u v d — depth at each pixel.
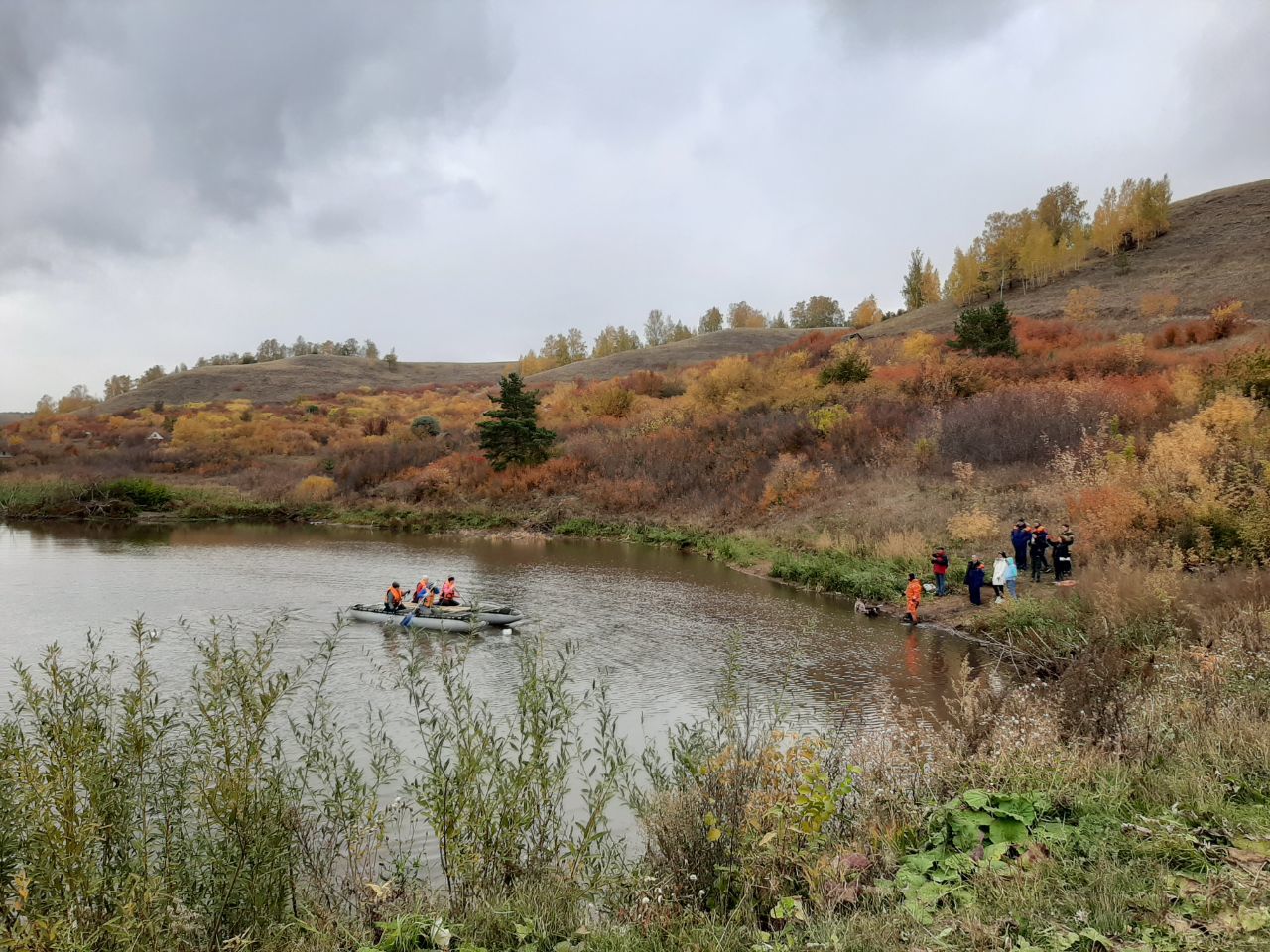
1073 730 7.51
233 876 5.66
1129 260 78.25
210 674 6.62
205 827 6.27
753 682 15.81
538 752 7.03
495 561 33.53
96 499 50.50
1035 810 5.90
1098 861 5.00
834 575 26.50
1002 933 4.31
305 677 15.98
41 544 37.56
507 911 5.46
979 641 19.27
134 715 6.64
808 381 51.09
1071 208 96.25
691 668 17.00
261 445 69.50
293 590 26.56
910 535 27.38
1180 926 4.09
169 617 22.11
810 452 40.50
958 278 82.94
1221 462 21.50
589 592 26.61
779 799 6.00
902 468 34.97
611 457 48.47
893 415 40.12
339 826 7.27
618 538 40.25
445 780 6.73
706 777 6.50
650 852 6.46
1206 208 86.00
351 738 12.20
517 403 50.84
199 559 33.47
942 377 42.88
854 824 6.41
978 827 5.70
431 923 5.21
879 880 5.22
